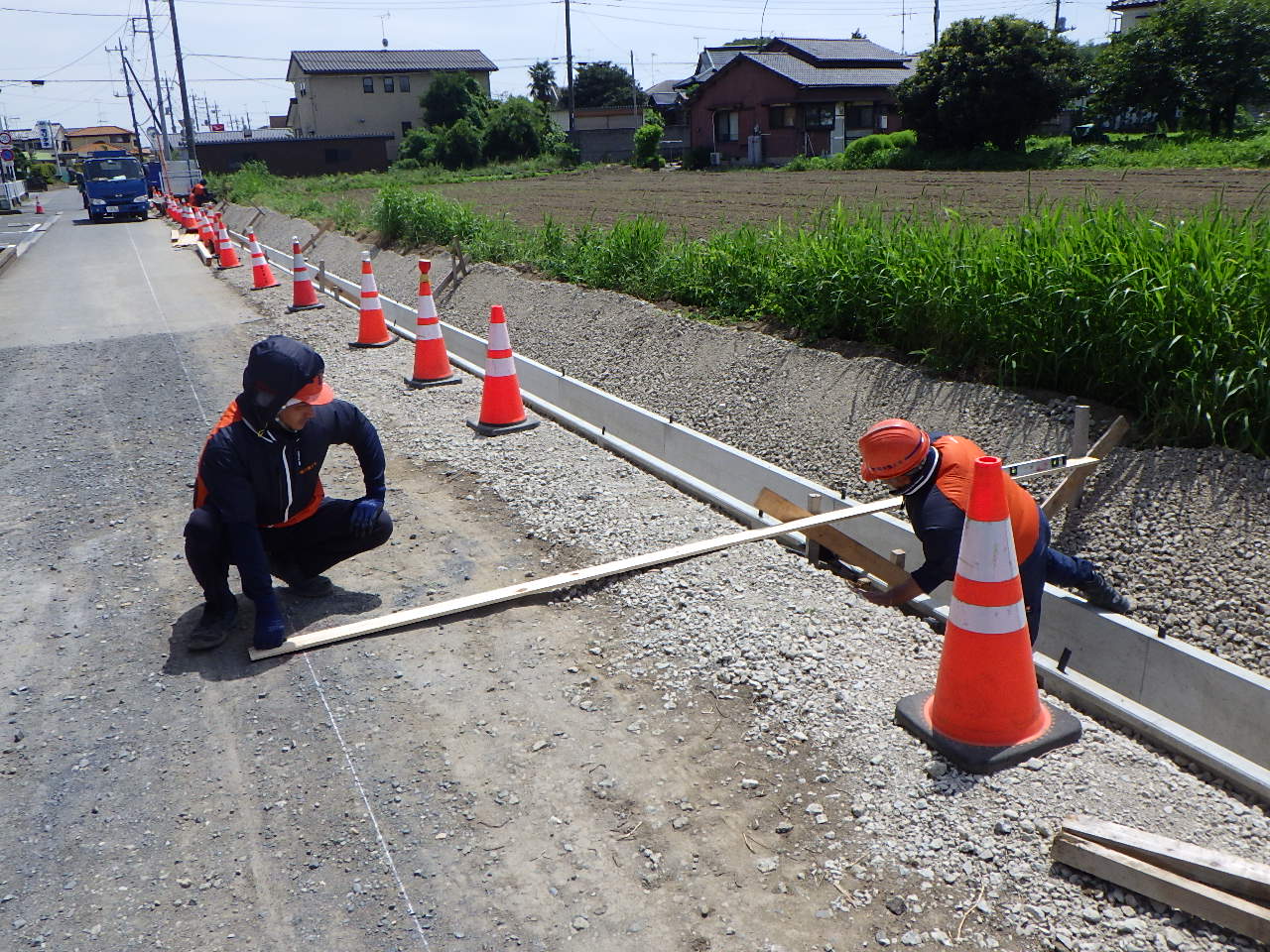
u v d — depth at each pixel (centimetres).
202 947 288
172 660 453
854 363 783
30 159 9150
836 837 318
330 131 6794
